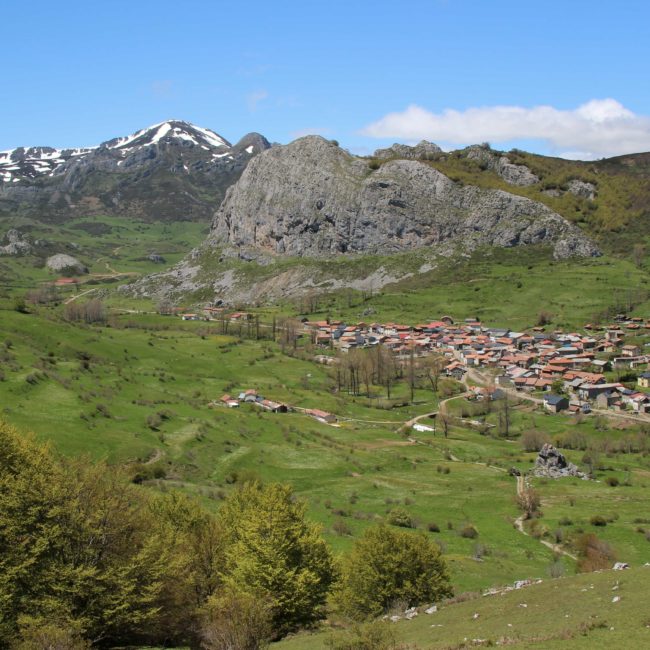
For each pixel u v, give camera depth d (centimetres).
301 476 12481
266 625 4253
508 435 17350
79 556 4519
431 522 10150
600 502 11506
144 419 13288
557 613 4272
